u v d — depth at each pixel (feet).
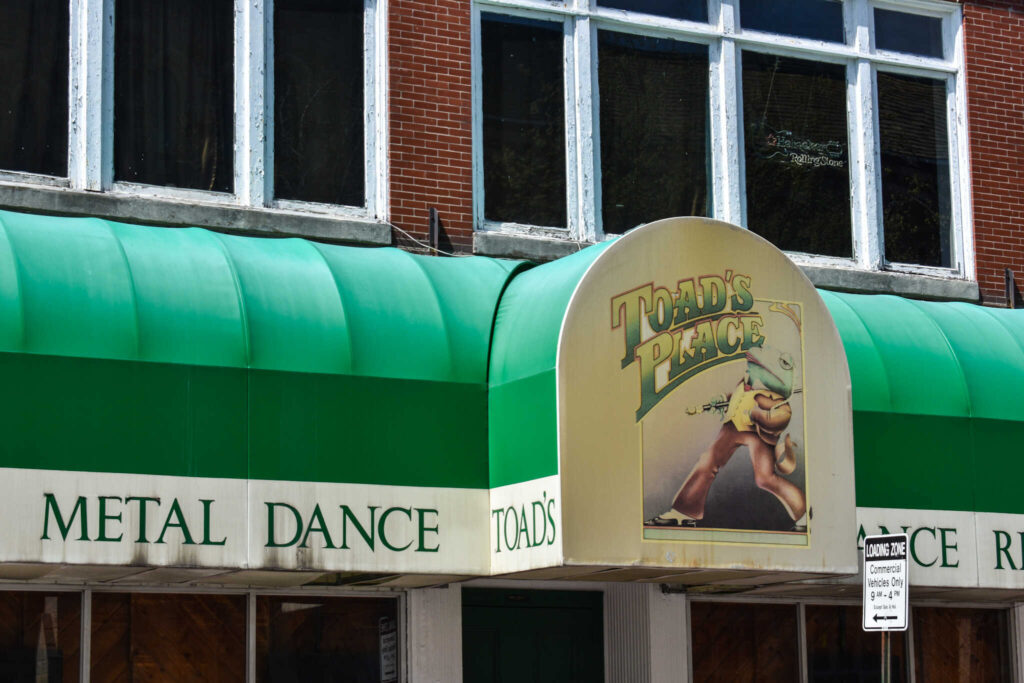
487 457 32.71
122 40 36.29
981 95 46.03
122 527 28.58
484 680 37.81
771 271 33.32
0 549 27.45
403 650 35.47
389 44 38.70
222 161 36.86
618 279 31.65
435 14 39.45
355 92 38.60
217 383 29.99
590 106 41.09
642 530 30.89
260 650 34.04
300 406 30.73
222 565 29.37
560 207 40.42
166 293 30.14
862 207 44.09
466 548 32.04
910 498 36.17
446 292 33.94
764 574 32.94
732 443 32.09
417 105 38.78
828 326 33.68
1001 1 46.60
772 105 43.65
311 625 34.68
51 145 35.09
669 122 42.24
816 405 33.22
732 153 42.52
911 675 41.09
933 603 41.75
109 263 29.99
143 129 36.14
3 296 28.40
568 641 39.04
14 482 27.78
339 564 30.55
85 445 28.53
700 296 32.42
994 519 37.04
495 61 40.37
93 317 29.12
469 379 32.81
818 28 44.65
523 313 32.86
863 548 33.91
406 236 37.93
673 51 42.65
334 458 30.91
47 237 29.89
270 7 37.99
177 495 29.22
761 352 32.83
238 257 31.83
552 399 30.78
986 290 44.98
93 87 35.50
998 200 45.70
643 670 38.06
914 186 45.14
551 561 30.27
